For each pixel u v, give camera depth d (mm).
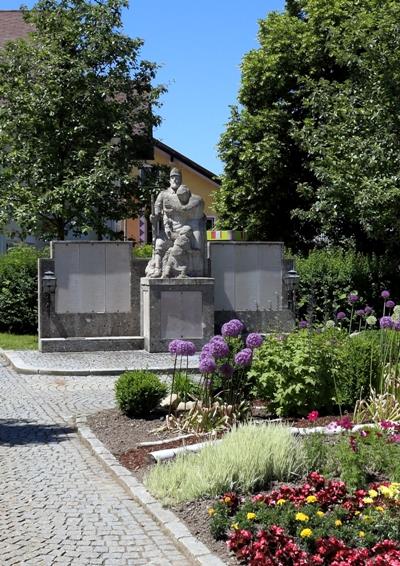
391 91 19734
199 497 6625
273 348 9867
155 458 7926
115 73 23219
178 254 17547
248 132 28531
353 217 21375
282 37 28328
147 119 23891
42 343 17219
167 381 13289
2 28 34250
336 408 9891
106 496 7078
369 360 10086
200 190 37875
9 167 22453
